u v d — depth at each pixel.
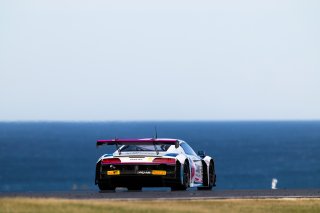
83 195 55.78
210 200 51.25
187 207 46.53
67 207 43.28
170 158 61.88
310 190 64.44
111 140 61.16
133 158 62.09
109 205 44.78
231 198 53.00
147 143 61.22
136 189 65.94
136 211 43.03
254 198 53.41
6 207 42.75
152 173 61.72
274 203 50.28
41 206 43.47
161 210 43.94
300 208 47.94
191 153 66.38
